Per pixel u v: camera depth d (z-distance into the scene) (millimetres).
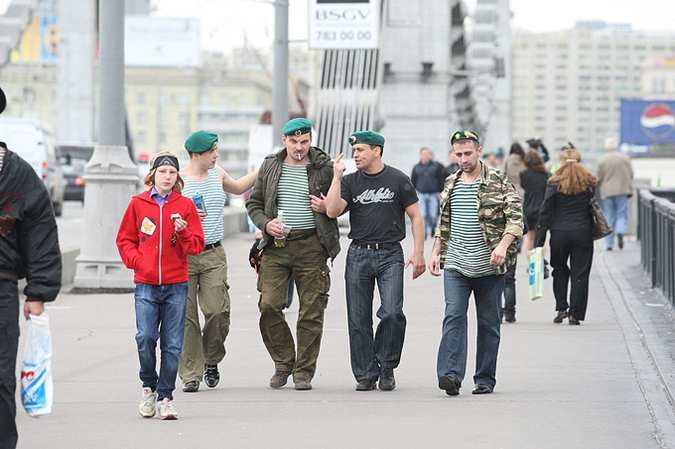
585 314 27500
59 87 145000
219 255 18922
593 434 15109
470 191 18078
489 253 18000
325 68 82125
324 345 23688
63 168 89125
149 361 16391
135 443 14727
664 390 18172
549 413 16547
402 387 18953
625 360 21328
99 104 33688
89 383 19203
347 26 57594
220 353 18922
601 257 44688
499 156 55531
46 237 12375
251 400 17781
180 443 14719
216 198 18859
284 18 55719
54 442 14805
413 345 23609
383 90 96375
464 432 15297
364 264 18625
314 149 18797
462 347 18125
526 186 31891
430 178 55344
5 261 12227
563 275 26812
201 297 18812
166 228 16281
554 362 21156
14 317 12273
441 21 95812
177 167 16406
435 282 36188
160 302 16422
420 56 96188
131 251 16328
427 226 55656
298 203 18625
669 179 127875
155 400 16609
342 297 32125
